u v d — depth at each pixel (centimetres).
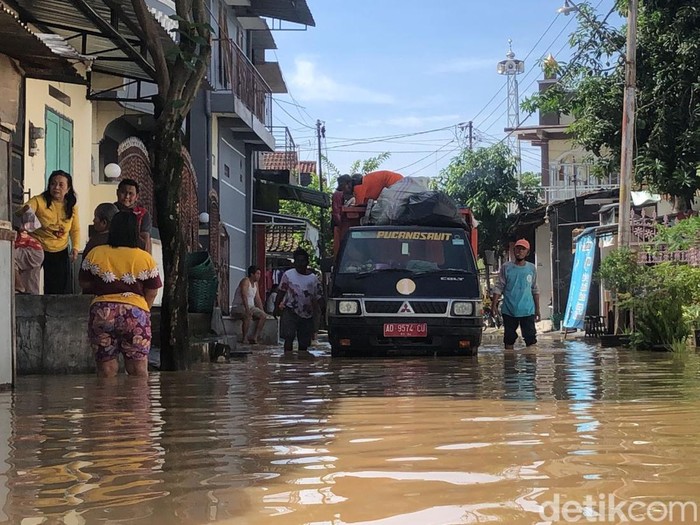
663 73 1830
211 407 479
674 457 295
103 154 1791
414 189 1211
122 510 231
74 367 808
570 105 2003
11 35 646
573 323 2255
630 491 240
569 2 1878
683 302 1188
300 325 1296
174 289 824
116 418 436
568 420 394
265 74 3081
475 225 1295
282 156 3544
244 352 1153
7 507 238
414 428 374
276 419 417
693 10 1769
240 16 2314
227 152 2202
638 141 1914
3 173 691
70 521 221
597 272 1348
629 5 1644
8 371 645
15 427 405
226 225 2191
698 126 1775
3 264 659
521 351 1168
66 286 963
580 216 2744
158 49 828
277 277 3178
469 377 679
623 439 336
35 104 1209
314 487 254
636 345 1202
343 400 504
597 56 1933
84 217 1465
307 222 2697
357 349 1066
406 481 259
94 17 898
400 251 1112
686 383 600
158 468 292
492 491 243
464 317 1045
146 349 717
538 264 3147
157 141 827
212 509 229
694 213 1866
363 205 1268
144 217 800
